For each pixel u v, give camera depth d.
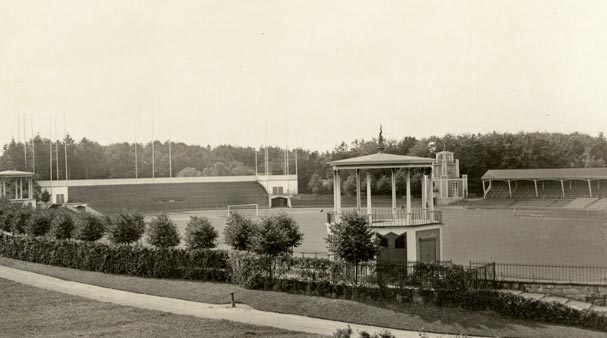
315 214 134.75
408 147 196.12
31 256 65.06
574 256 63.56
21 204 98.00
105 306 42.69
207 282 51.25
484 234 85.56
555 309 37.88
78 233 62.81
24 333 34.06
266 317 40.97
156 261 54.12
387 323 39.12
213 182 168.75
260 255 48.41
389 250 48.31
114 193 151.38
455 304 40.50
